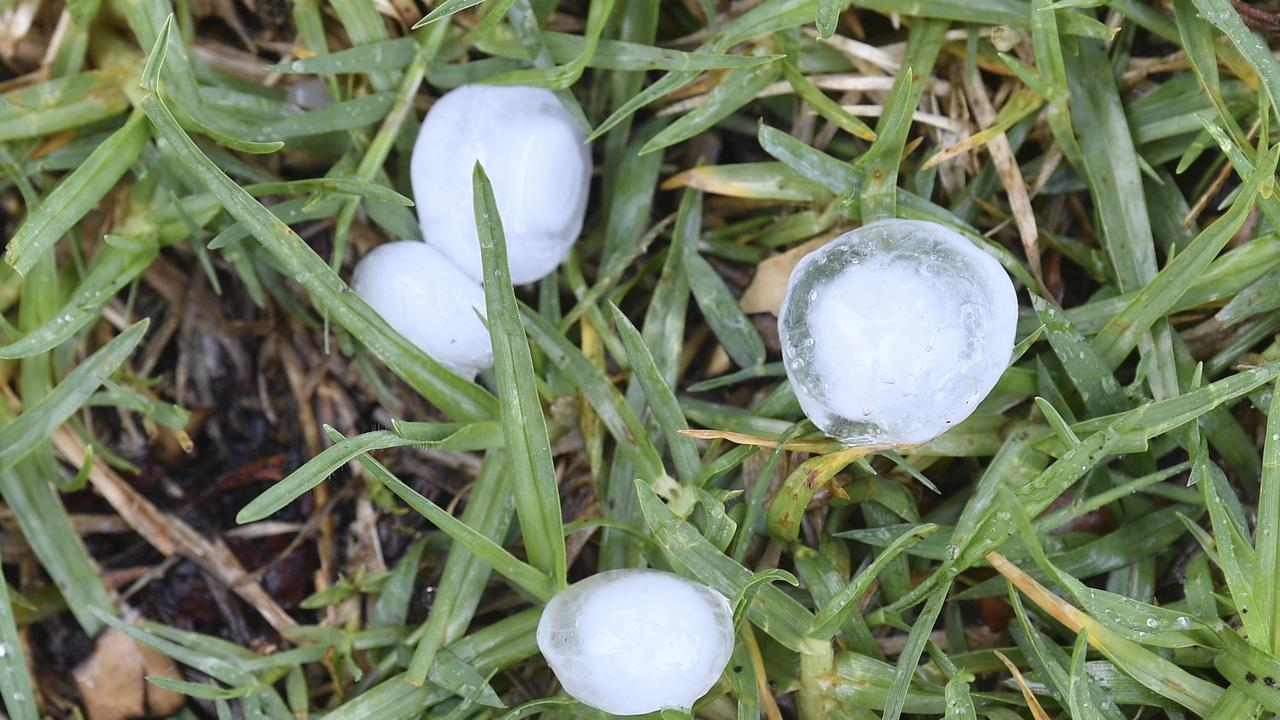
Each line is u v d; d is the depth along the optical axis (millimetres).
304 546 249
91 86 244
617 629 223
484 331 241
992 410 239
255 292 243
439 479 249
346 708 235
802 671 234
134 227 245
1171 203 244
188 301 252
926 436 229
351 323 235
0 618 236
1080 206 248
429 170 240
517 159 238
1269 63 230
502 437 239
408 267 240
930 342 223
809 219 247
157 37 238
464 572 239
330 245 252
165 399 252
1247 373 226
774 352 248
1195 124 240
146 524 247
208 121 242
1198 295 236
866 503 242
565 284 252
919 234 228
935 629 242
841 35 248
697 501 238
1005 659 229
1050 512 239
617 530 242
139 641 245
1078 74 243
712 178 246
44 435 239
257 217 232
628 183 249
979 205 247
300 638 246
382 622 245
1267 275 236
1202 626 226
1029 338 234
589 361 243
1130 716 237
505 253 226
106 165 237
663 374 246
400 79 247
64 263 249
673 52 240
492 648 238
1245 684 226
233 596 248
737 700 239
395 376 250
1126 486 230
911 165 248
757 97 250
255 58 250
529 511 232
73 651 248
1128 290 240
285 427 252
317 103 250
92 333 251
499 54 246
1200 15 233
